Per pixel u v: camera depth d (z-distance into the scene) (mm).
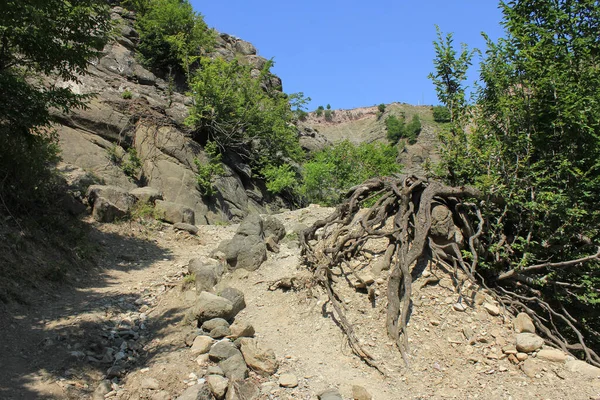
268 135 23438
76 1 9328
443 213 7074
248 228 8422
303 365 5508
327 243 7621
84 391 4977
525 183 7199
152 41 24578
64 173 12383
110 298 7352
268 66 24047
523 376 5395
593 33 7832
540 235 7168
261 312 6762
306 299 6801
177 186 16906
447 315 6270
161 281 8258
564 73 7121
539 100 7250
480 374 5449
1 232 7938
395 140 75000
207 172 17953
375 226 7602
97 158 14742
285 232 9883
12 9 7832
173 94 22094
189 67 25938
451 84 8477
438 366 5559
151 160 16734
